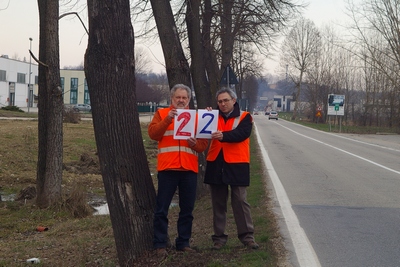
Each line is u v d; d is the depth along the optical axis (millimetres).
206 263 5617
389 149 26266
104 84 5605
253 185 12266
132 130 5719
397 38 35844
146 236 5766
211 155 6223
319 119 72625
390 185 12656
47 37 11711
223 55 17312
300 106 96812
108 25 5559
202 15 13828
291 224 8023
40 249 8375
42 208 11930
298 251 6492
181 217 6035
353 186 12430
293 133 42781
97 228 10039
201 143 5848
